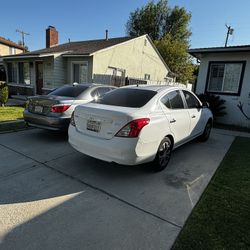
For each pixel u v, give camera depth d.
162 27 36.50
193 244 2.20
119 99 3.89
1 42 32.81
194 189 3.36
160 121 3.60
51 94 5.79
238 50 8.81
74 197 2.98
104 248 2.12
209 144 6.00
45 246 2.11
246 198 3.12
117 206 2.82
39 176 3.54
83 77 13.47
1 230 2.30
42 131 6.27
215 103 9.41
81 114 3.63
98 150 3.33
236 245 2.20
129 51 15.91
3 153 4.44
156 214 2.68
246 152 5.34
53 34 20.66
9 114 8.34
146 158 3.41
